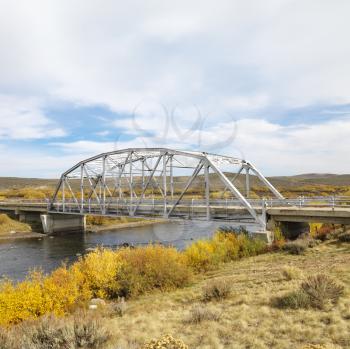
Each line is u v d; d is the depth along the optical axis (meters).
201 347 8.42
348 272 14.04
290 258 21.08
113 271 18.11
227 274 19.36
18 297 14.62
